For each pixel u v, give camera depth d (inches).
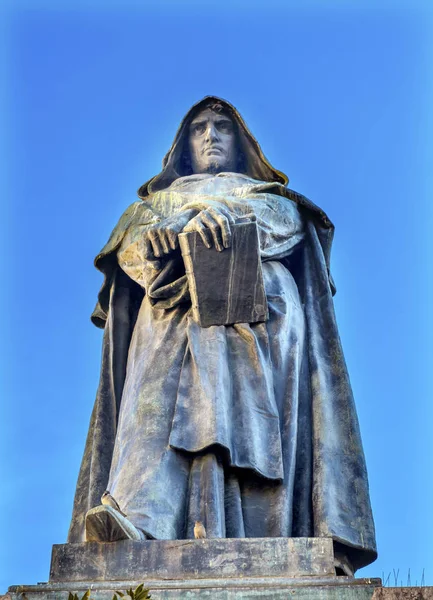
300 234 709.9
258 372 639.8
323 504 621.6
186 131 764.0
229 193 719.7
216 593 529.3
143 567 548.4
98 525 553.3
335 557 613.9
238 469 610.5
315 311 690.8
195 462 611.2
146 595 482.0
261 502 613.0
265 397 633.6
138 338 674.2
